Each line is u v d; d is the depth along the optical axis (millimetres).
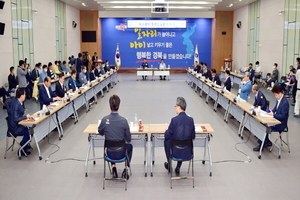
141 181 5160
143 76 20141
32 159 6148
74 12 21641
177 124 4855
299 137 7602
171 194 4711
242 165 5844
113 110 4840
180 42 24203
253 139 7441
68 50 20172
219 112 10445
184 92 14719
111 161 4824
